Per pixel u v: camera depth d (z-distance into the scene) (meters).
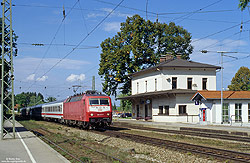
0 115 20.08
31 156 12.50
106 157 12.66
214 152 13.44
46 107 48.62
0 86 20.27
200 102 30.72
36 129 31.64
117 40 49.62
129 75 46.50
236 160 11.29
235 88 67.19
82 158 12.20
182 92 33.72
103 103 26.17
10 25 18.70
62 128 30.94
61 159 11.77
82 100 26.72
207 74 37.91
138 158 12.52
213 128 24.41
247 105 29.75
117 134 22.31
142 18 48.53
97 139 20.08
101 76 49.97
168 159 12.16
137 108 45.22
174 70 37.12
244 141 17.00
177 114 34.38
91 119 25.39
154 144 16.28
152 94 36.50
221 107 28.98
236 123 28.59
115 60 47.50
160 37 50.78
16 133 23.50
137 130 27.42
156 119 38.22
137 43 46.53
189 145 15.58
